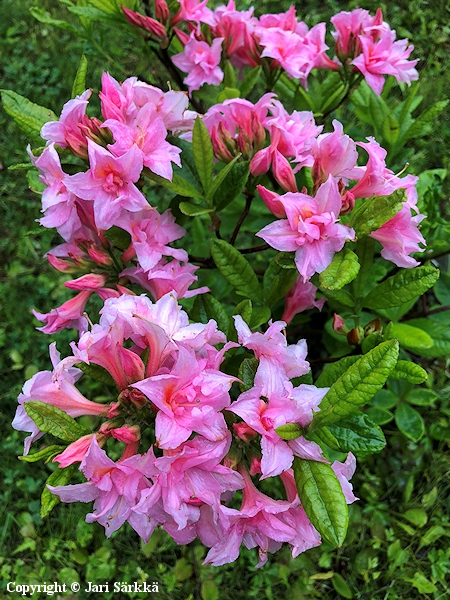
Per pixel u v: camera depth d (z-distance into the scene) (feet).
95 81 3.01
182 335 1.04
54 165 1.25
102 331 1.01
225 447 1.01
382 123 1.93
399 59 1.68
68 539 2.21
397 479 2.17
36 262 2.68
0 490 2.32
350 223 1.23
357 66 1.63
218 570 2.10
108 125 1.19
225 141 1.39
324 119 2.05
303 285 1.50
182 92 1.33
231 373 1.41
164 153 1.25
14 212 2.80
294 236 1.20
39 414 0.99
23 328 2.55
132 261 1.51
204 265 1.81
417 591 2.08
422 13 3.14
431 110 1.81
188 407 0.98
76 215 1.30
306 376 1.29
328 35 3.05
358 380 0.98
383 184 1.25
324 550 2.08
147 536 1.08
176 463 0.97
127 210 1.29
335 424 1.21
